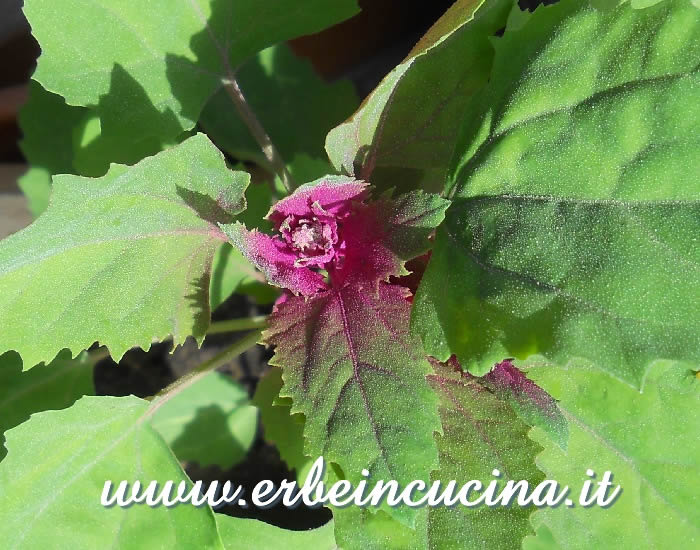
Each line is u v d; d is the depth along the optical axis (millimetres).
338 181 135
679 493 162
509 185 136
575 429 166
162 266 157
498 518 138
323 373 136
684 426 160
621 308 116
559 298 121
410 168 173
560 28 138
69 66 167
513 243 131
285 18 182
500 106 142
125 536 153
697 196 118
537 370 164
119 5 167
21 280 140
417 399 130
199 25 176
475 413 147
